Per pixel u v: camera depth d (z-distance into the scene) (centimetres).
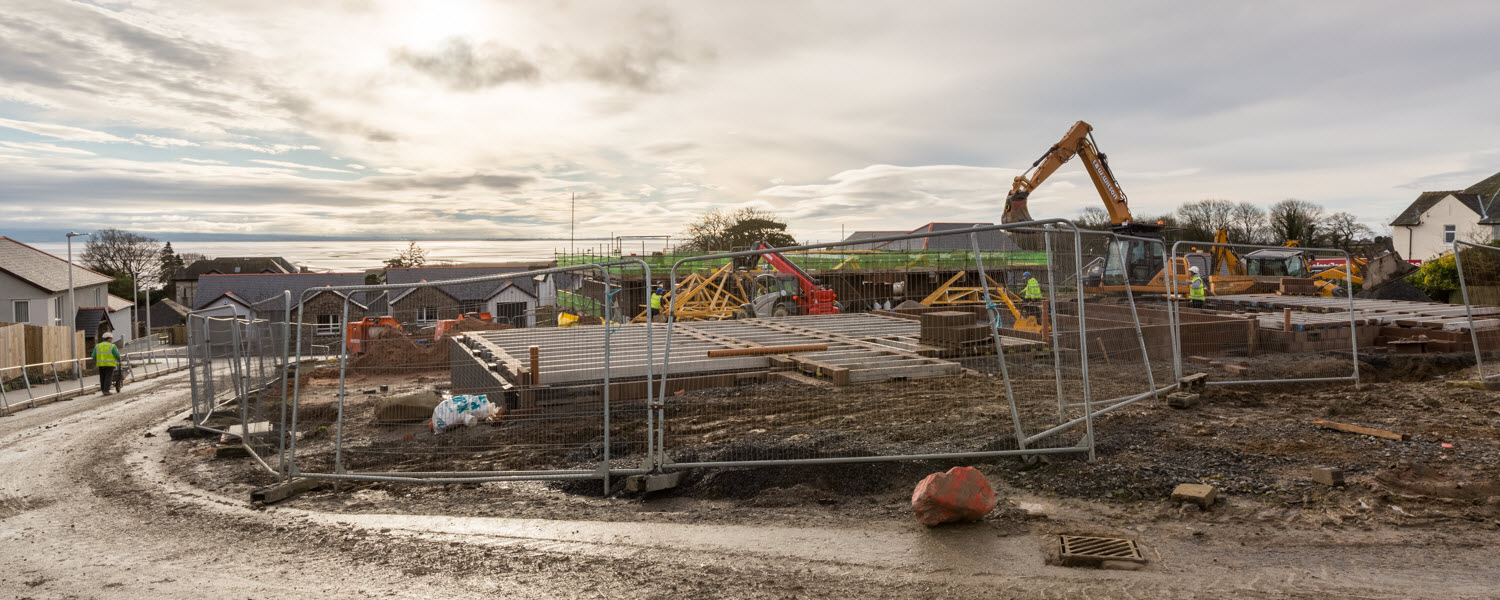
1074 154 2452
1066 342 980
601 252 4075
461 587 501
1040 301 1170
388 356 1450
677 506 657
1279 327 1347
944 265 1902
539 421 994
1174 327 1107
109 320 4422
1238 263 3150
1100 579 473
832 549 538
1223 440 759
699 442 820
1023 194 2508
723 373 1170
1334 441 745
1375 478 625
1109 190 2436
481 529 614
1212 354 1254
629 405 1034
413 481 750
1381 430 762
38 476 906
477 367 1200
